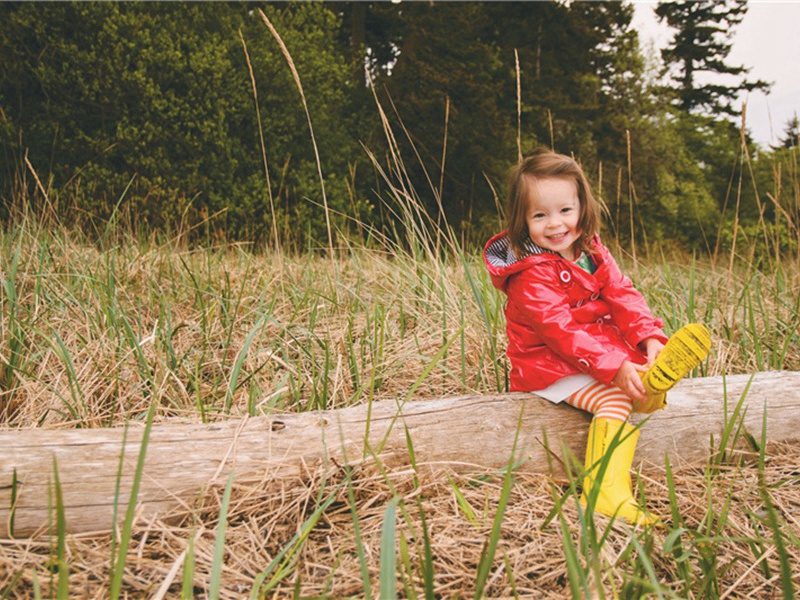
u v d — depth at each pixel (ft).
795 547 6.11
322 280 15.74
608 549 5.81
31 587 5.08
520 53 60.59
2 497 5.71
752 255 14.58
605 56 69.26
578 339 7.13
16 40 37.68
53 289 11.94
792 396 8.38
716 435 8.04
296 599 4.70
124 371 9.79
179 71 40.27
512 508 6.52
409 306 12.75
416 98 51.55
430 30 54.75
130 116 39.75
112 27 38.60
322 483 6.12
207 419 8.15
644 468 7.75
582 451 7.48
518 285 7.57
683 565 5.34
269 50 45.21
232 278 15.33
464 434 7.18
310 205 43.32
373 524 6.10
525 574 5.49
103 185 36.65
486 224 52.70
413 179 52.37
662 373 6.50
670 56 98.48
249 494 6.26
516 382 7.94
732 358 10.39
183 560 5.30
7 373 9.00
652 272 18.61
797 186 16.67
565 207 7.41
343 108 53.11
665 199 66.64
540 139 60.34
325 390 8.64
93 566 5.30
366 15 69.26
